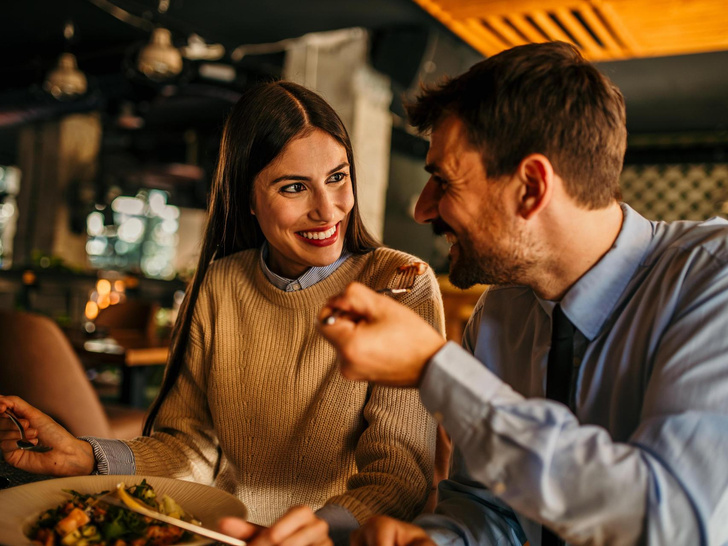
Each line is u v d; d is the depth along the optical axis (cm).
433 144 78
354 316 70
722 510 67
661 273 81
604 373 83
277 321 121
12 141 1399
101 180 1143
